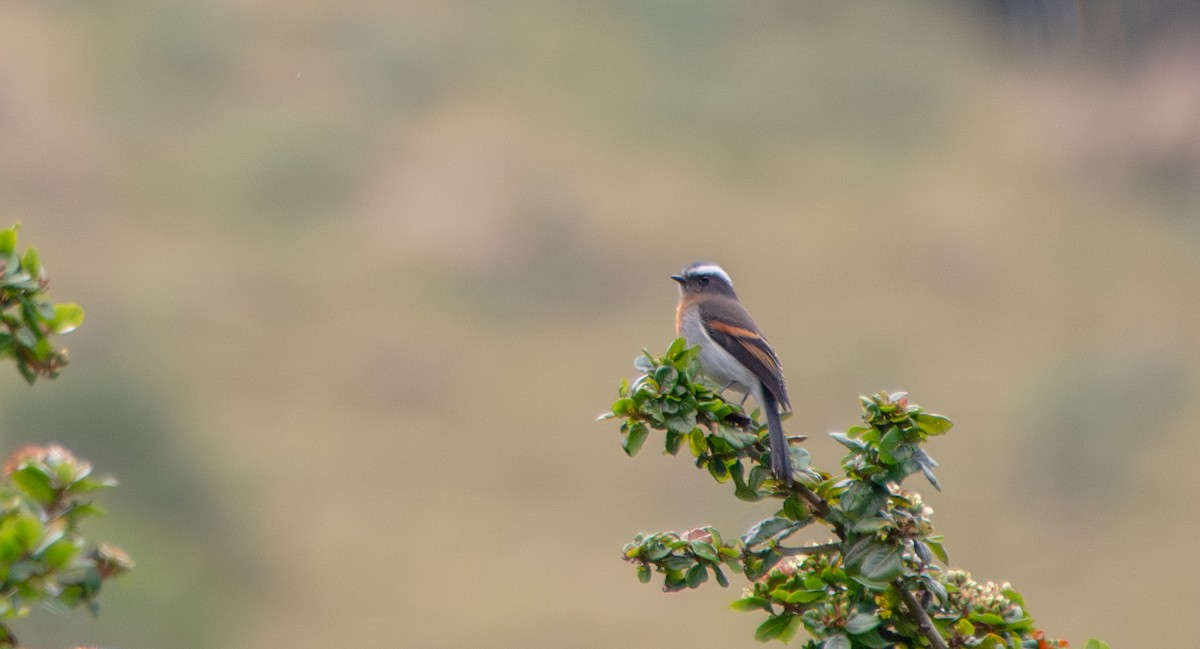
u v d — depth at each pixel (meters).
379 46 51.38
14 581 3.69
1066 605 26.17
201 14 50.50
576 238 41.78
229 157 44.28
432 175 44.16
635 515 28.31
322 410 32.34
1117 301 43.03
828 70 54.94
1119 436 32.38
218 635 23.80
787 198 46.81
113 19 50.12
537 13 56.28
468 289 39.47
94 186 41.47
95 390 27.53
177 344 34.34
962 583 5.03
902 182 49.25
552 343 37.00
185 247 39.53
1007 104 55.69
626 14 57.22
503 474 30.16
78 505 4.06
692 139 49.69
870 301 40.75
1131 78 57.03
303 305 37.31
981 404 34.97
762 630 4.79
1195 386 34.94
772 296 40.59
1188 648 24.08
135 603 22.94
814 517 4.91
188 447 27.75
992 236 46.28
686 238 42.75
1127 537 28.48
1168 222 49.53
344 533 27.31
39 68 46.09
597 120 49.81
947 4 63.53
